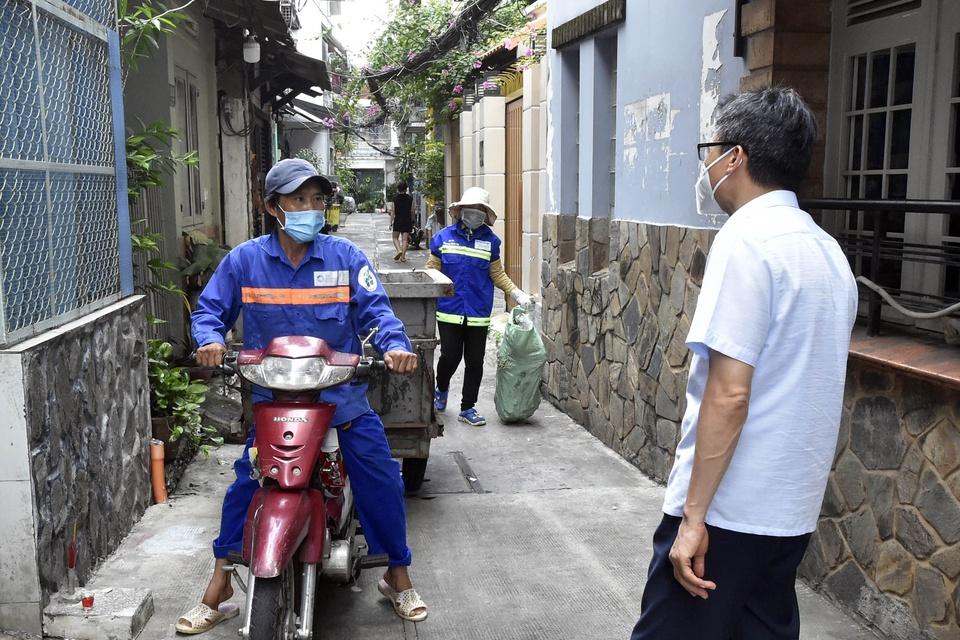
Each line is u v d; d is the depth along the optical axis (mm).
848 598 3758
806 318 2170
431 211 23125
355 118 23953
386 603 3932
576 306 7340
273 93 14961
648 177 5762
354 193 52406
